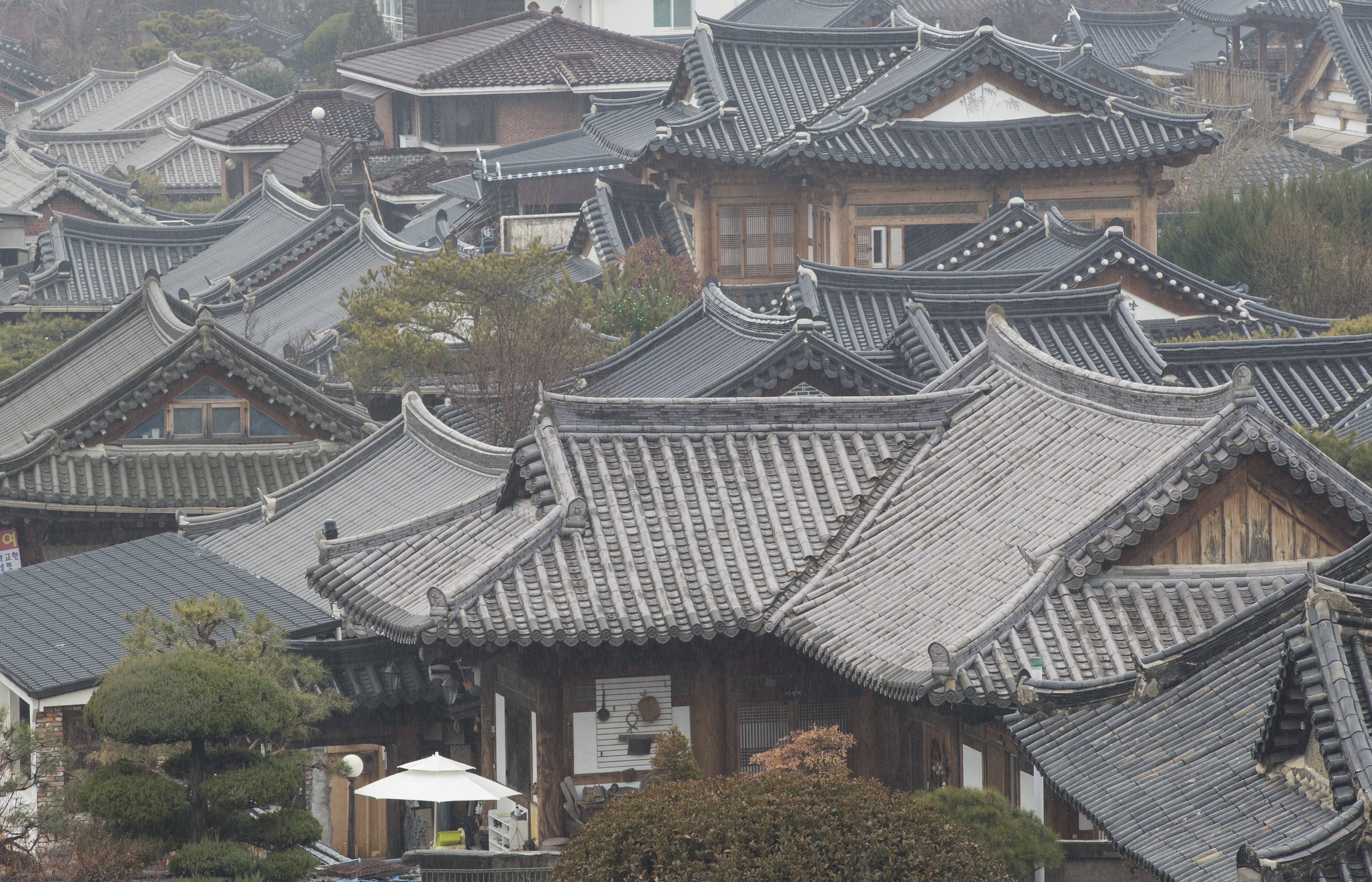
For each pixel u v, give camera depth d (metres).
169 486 83.94
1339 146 193.00
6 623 62.62
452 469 76.25
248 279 145.88
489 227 169.88
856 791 33.22
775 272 134.75
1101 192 129.38
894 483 56.94
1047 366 57.75
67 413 94.38
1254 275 124.06
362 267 138.12
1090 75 186.50
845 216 126.62
